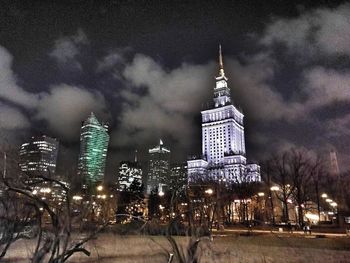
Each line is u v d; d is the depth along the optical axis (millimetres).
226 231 48969
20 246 24688
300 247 28469
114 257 21375
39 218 9977
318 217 63156
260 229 58062
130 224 25188
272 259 22625
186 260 11328
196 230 12062
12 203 12641
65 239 10211
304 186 59438
